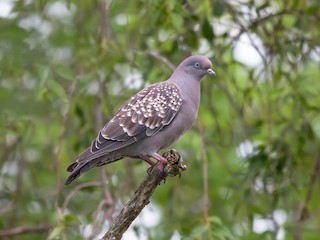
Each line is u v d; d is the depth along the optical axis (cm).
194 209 1555
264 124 1396
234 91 1518
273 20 1370
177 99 1074
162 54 1333
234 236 1234
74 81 1255
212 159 1537
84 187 1281
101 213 1279
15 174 1548
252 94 1422
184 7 1295
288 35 1352
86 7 1401
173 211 1320
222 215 1489
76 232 1252
